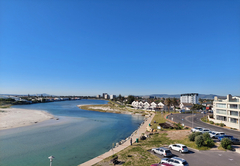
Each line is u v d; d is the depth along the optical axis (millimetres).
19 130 54281
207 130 42594
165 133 45062
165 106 132250
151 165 21188
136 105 169500
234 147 29828
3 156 31719
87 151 35344
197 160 23625
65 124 67938
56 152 34438
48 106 188875
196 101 195000
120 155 27047
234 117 51219
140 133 47719
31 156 31922
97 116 101812
